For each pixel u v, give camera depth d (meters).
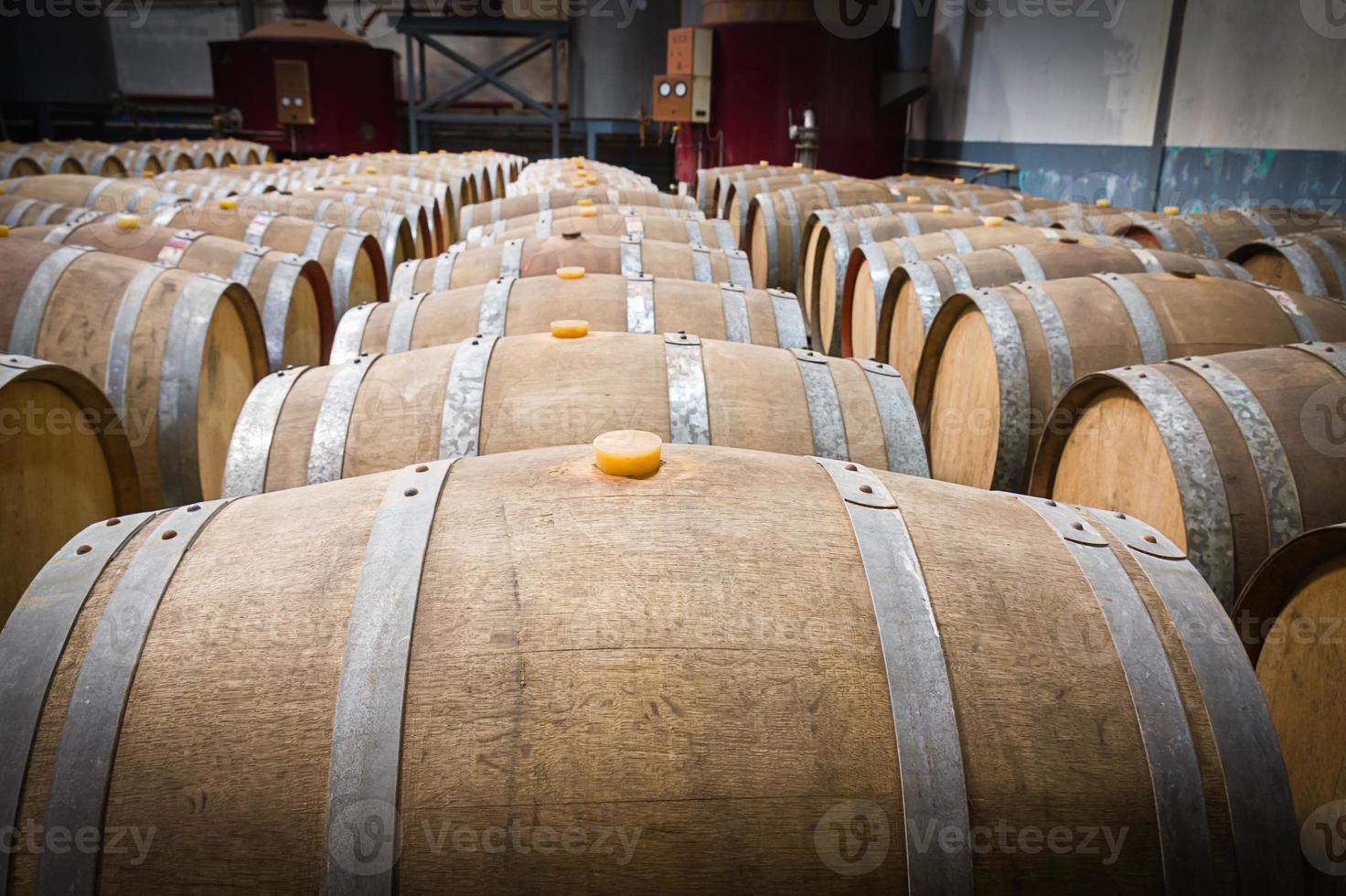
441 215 10.89
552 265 5.42
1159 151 11.38
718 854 1.46
